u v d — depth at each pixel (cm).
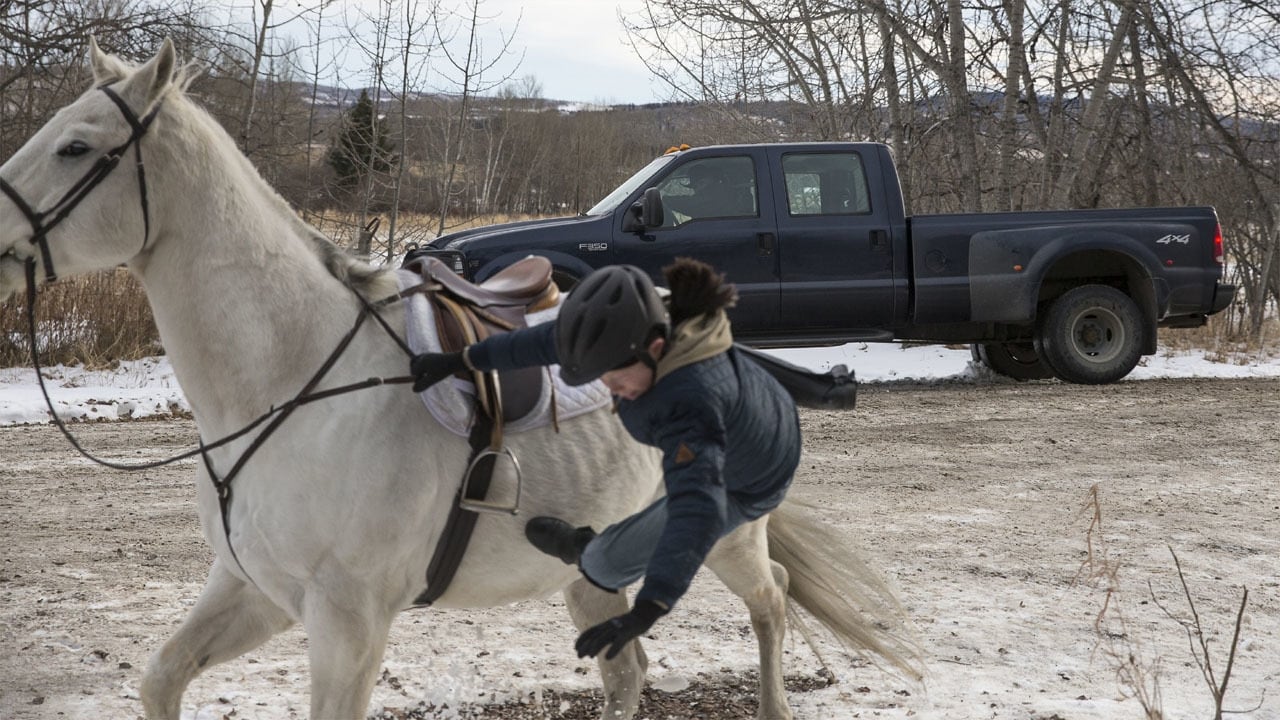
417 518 317
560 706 434
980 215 1251
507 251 1145
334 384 319
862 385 1356
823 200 1230
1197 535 699
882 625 524
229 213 318
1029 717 421
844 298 1222
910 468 898
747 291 1198
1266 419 1124
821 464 909
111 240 307
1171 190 1945
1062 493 817
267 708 417
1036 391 1308
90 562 628
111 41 1622
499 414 327
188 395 324
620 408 299
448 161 1752
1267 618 543
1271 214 1855
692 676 466
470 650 493
